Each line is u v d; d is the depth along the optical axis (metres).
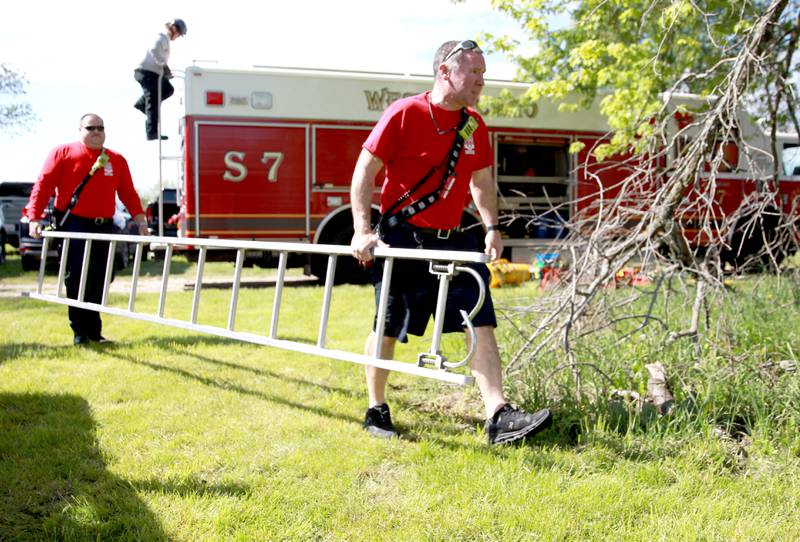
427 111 3.17
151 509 2.59
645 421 3.37
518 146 11.16
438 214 3.25
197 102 9.70
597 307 4.65
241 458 3.10
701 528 2.44
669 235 4.66
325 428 3.51
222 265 14.85
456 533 2.43
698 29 7.60
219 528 2.46
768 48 4.68
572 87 9.11
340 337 6.06
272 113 9.93
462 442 3.29
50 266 13.68
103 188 5.54
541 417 3.10
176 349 5.39
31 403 3.89
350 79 10.17
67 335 6.05
